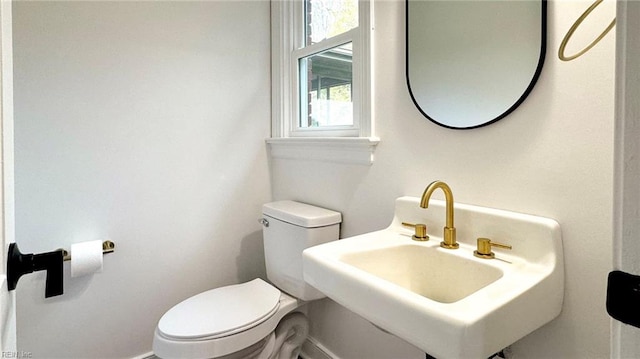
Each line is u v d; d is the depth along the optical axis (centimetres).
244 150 175
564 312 78
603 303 72
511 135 86
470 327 54
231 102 169
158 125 149
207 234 165
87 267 124
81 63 130
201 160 161
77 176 131
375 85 125
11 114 52
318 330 159
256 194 180
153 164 148
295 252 137
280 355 145
